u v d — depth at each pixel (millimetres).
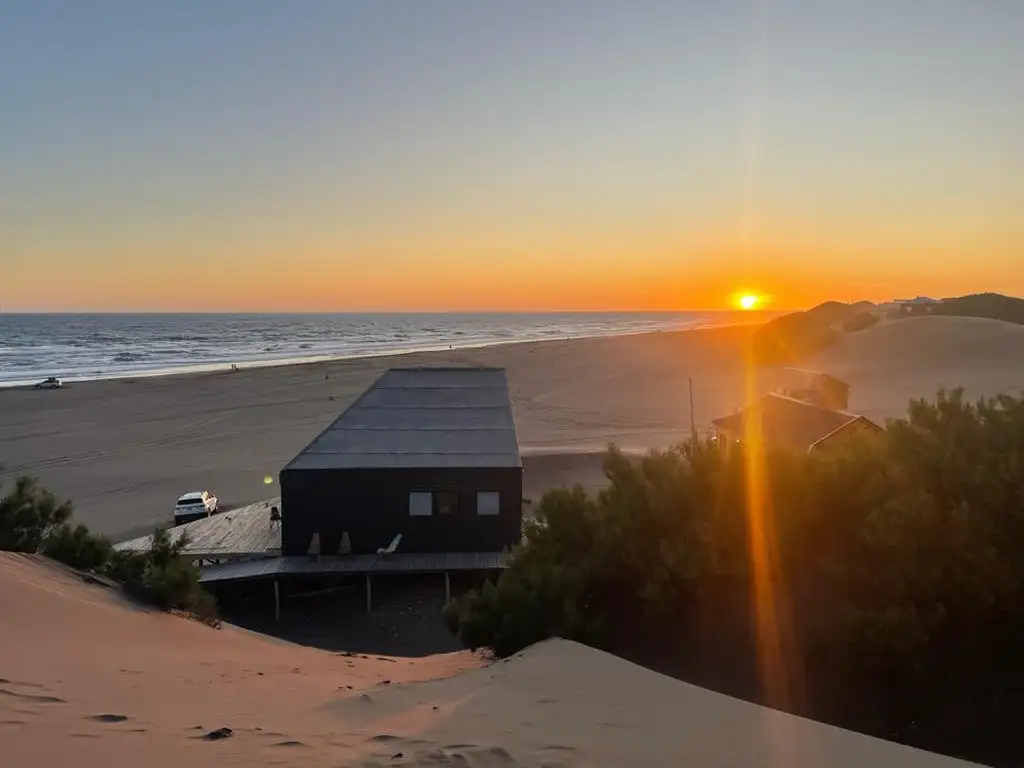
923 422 9508
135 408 56438
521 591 9227
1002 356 72938
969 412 9461
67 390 65250
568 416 53781
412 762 4441
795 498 8719
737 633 8305
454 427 26438
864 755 4828
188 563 13352
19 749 4180
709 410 56031
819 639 7715
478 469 22234
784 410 32406
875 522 8047
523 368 86500
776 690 7535
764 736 5125
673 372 80625
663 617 8773
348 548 21641
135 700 5617
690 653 8258
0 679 5586
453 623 10578
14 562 10672
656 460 10414
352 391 65500
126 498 32250
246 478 35906
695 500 9156
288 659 9680
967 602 7586
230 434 46812
